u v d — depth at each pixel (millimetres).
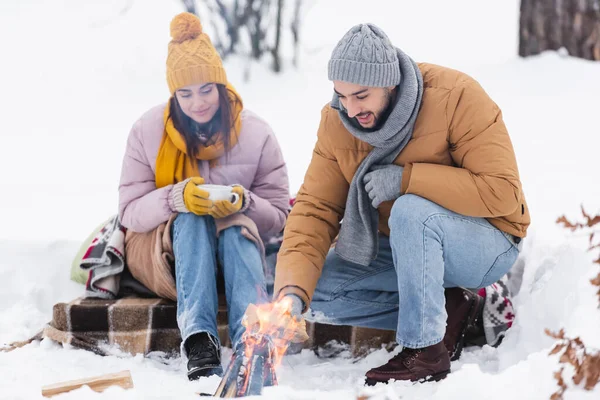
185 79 3465
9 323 3594
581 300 2781
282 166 3758
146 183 3613
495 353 3295
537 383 2355
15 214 5324
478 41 11297
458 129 3031
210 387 2871
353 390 2516
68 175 6355
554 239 3717
